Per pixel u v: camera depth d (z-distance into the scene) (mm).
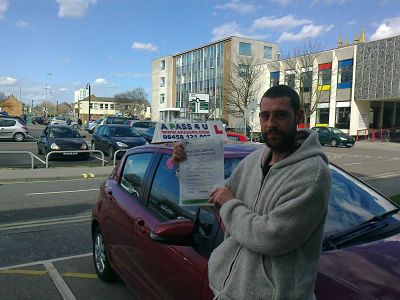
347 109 40094
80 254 5543
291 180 1725
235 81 54125
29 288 4449
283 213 1673
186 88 75750
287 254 1742
